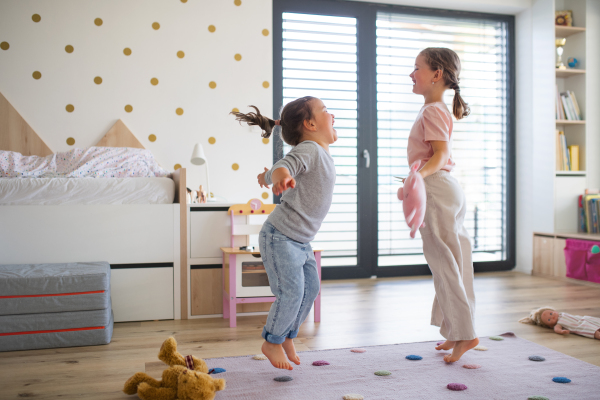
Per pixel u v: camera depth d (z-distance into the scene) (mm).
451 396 1298
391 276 3377
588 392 1321
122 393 1347
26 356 1674
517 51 3627
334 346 1784
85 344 1790
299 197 1294
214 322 2158
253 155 3078
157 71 2928
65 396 1323
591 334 1869
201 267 2258
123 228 2160
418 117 1556
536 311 2062
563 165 3400
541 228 3428
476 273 3525
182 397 1218
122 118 2883
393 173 3387
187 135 2975
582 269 3051
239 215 2299
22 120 2748
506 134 3633
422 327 2059
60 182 2135
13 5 2732
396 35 3393
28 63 2758
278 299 1290
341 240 3297
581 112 3467
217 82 3021
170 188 2248
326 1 3248
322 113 1362
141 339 1885
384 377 1444
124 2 2879
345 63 3279
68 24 2805
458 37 3529
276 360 1311
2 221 2037
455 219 1497
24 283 1739
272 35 3158
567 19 3400
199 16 2990
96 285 1806
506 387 1360
